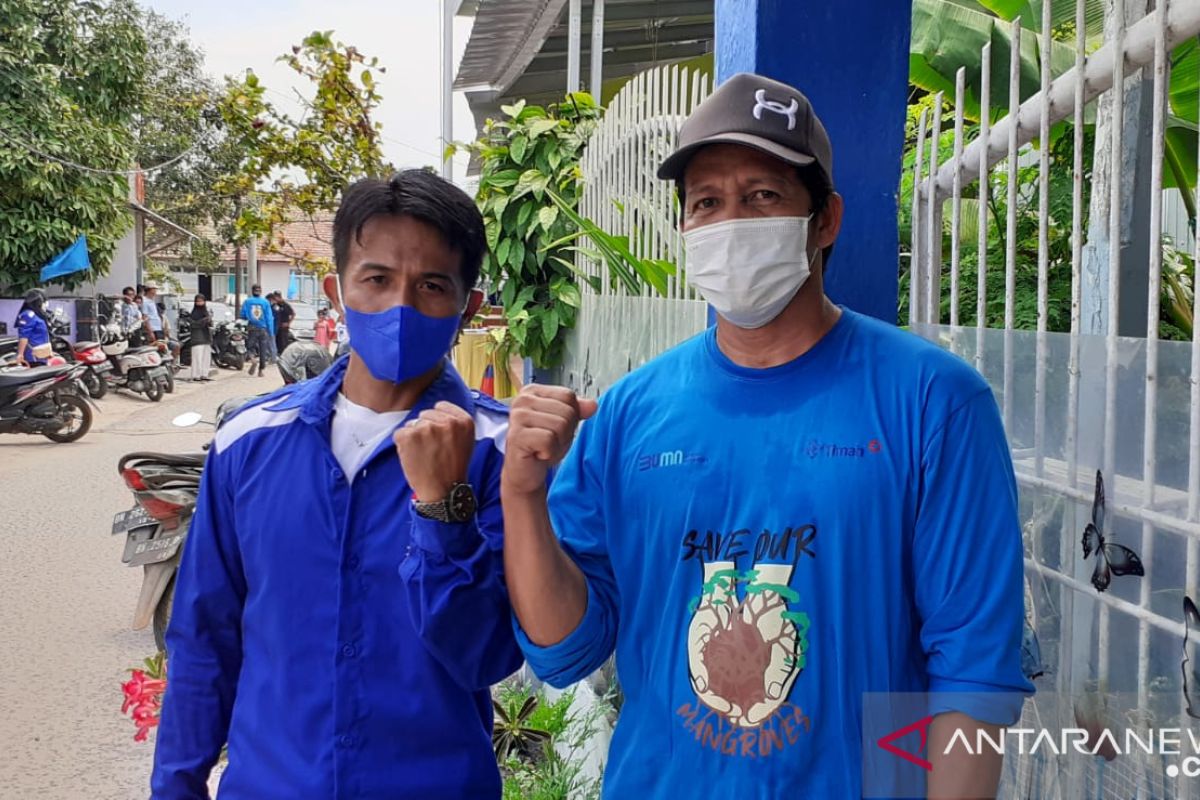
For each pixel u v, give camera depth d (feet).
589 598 5.32
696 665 4.88
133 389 52.39
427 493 5.17
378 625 5.48
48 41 56.39
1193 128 11.30
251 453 5.79
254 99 17.83
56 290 62.80
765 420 4.94
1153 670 5.72
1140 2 7.35
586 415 5.05
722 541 4.88
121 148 58.75
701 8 30.78
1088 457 6.24
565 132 17.10
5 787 12.10
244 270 128.77
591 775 10.60
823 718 4.66
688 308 10.53
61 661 16.20
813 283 5.16
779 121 4.94
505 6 28.17
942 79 12.98
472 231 5.74
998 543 4.55
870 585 4.65
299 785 5.35
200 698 5.86
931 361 4.79
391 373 5.59
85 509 26.78
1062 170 12.08
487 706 6.12
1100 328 7.71
